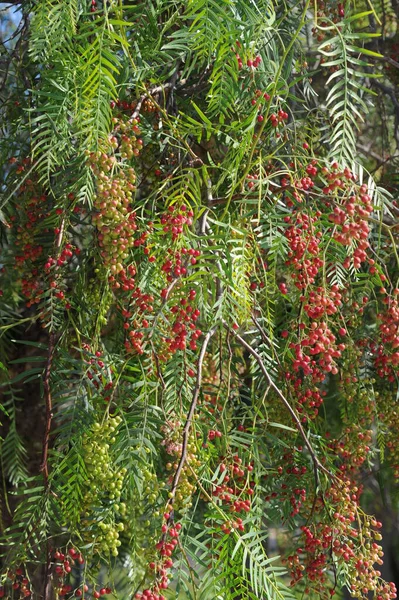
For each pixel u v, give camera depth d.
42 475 1.44
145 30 1.56
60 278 1.56
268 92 1.52
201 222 1.43
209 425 1.47
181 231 1.34
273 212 1.44
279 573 1.38
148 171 1.69
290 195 1.43
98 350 1.59
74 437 1.40
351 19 1.41
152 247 1.43
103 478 1.37
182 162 1.66
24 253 1.67
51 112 1.41
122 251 1.27
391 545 3.99
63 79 1.39
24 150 1.66
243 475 1.46
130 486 1.31
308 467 1.67
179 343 1.31
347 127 1.46
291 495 1.64
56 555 1.42
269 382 1.44
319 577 1.55
